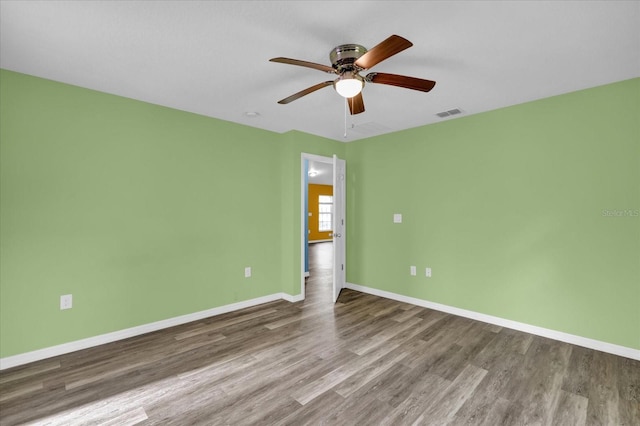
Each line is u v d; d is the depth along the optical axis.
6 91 2.40
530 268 3.09
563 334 2.89
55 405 1.96
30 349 2.49
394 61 2.27
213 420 1.83
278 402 2.00
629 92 2.57
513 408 1.94
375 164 4.51
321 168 8.05
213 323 3.37
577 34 1.91
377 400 2.02
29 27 1.84
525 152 3.12
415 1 1.62
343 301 4.20
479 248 3.45
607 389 2.13
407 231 4.12
